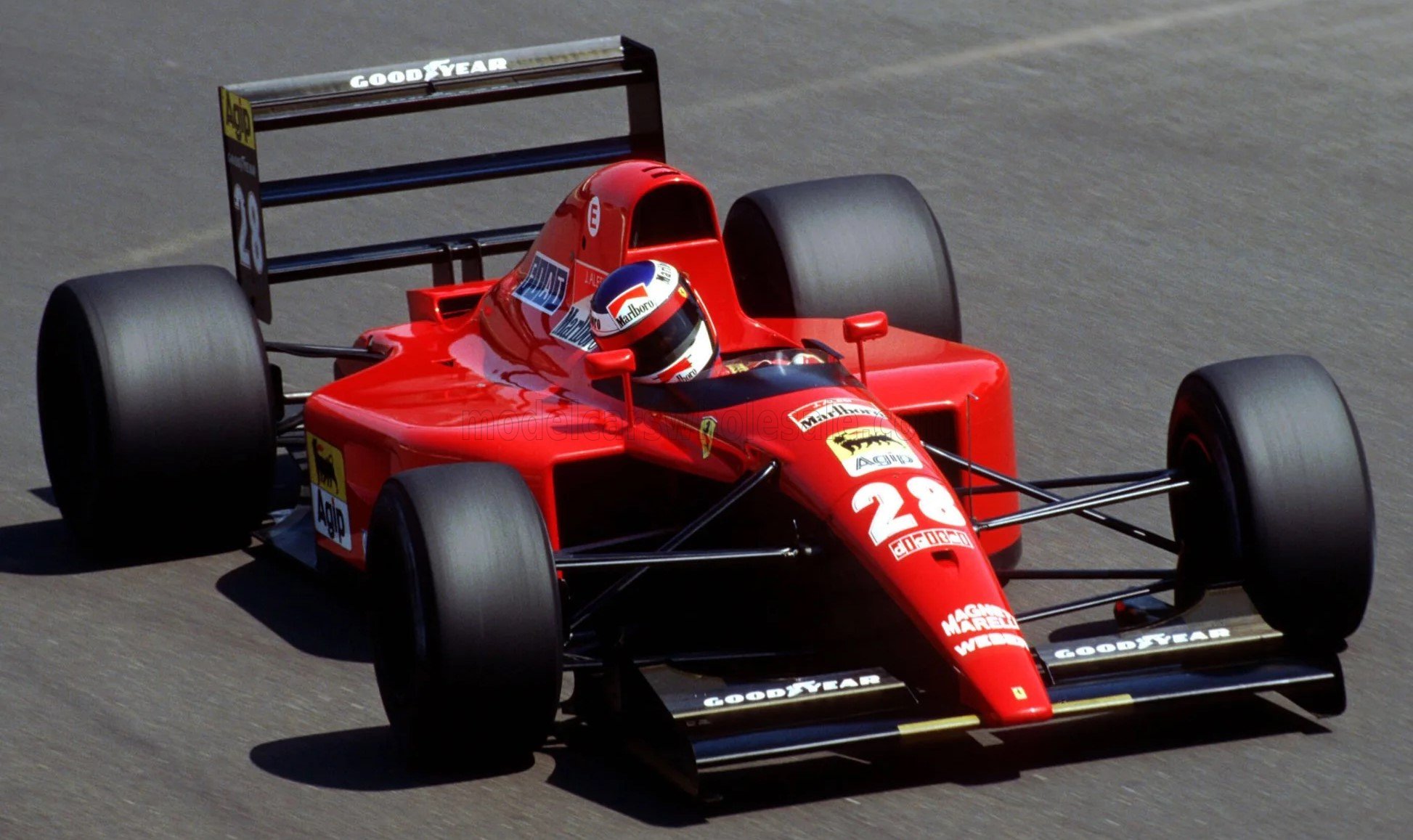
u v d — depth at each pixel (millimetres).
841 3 61219
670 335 21516
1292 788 18453
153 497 24875
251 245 28797
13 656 22531
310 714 20844
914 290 27766
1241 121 49188
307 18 61094
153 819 18422
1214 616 19719
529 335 24594
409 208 44344
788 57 56094
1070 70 53969
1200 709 20344
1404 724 19969
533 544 18359
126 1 62969
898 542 18906
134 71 55781
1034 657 19000
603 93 53875
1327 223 41938
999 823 17812
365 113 29094
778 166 47031
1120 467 29234
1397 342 34812
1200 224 42000
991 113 50562
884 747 19547
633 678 18688
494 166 30344
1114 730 19828
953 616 18359
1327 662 19312
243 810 18516
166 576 25234
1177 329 35750
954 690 18359
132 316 24797
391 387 24578
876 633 19828
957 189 44938
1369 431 30469
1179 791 18406
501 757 19219
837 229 27750
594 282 23734
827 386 20938
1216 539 20641
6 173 47062
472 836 17844
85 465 25078
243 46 58281
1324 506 19859
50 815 18562
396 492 18766
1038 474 28969
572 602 22453
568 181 46250
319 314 37500
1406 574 24594
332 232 42750
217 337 25047
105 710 21016
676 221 23750
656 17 60281
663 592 22172
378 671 19516
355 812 18406
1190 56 54750
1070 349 34750
